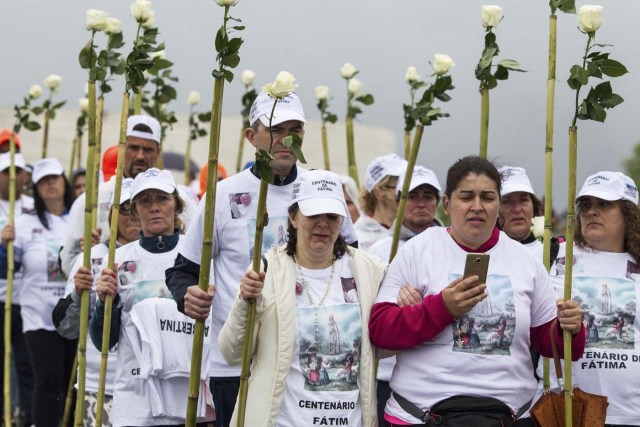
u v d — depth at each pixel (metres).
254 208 8.04
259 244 6.61
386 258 9.80
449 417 6.84
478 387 6.87
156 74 10.89
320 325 6.98
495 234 7.12
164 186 8.56
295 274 7.09
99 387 8.06
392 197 10.62
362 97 11.41
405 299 6.98
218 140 6.59
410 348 7.03
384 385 9.48
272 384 6.91
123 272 8.45
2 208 13.61
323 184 7.09
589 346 7.90
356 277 7.16
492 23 7.68
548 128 7.45
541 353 7.25
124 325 8.43
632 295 7.92
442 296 6.79
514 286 6.97
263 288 7.01
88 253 8.30
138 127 10.41
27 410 13.12
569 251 6.95
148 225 8.55
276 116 7.89
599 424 7.11
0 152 14.34
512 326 6.91
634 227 8.00
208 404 8.34
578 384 7.93
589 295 7.96
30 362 13.09
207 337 8.34
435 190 9.98
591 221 8.05
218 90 6.49
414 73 9.84
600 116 6.93
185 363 8.24
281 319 6.95
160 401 8.22
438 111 8.18
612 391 7.87
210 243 6.70
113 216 8.06
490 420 6.82
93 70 8.06
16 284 13.09
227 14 6.41
